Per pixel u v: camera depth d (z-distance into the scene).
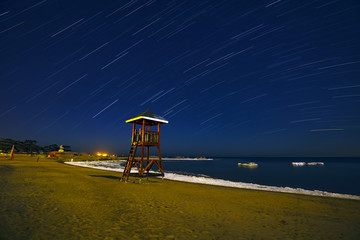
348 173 39.44
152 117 14.62
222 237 4.23
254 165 76.62
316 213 6.44
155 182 13.51
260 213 6.27
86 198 7.41
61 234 3.93
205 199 8.18
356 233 4.69
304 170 49.06
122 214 5.59
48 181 11.45
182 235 4.24
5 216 4.77
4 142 99.56
